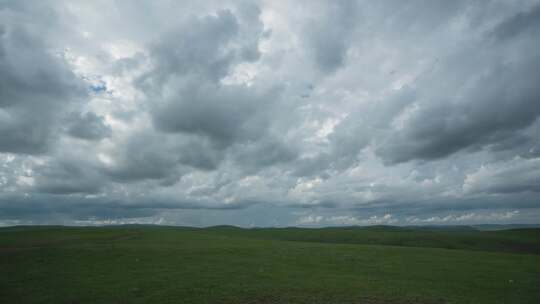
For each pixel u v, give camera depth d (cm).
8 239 7225
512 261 4797
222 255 4903
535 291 2969
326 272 3688
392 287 2970
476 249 9850
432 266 4209
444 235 11900
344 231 13700
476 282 3284
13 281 3266
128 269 3800
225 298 2564
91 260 4422
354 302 2481
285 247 6053
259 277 3341
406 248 6347
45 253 4981
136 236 8056
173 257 4666
